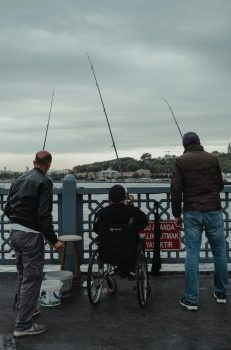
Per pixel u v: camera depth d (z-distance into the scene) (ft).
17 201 13.96
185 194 16.35
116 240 16.33
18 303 15.66
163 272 21.11
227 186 20.84
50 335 13.88
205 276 20.86
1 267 33.30
